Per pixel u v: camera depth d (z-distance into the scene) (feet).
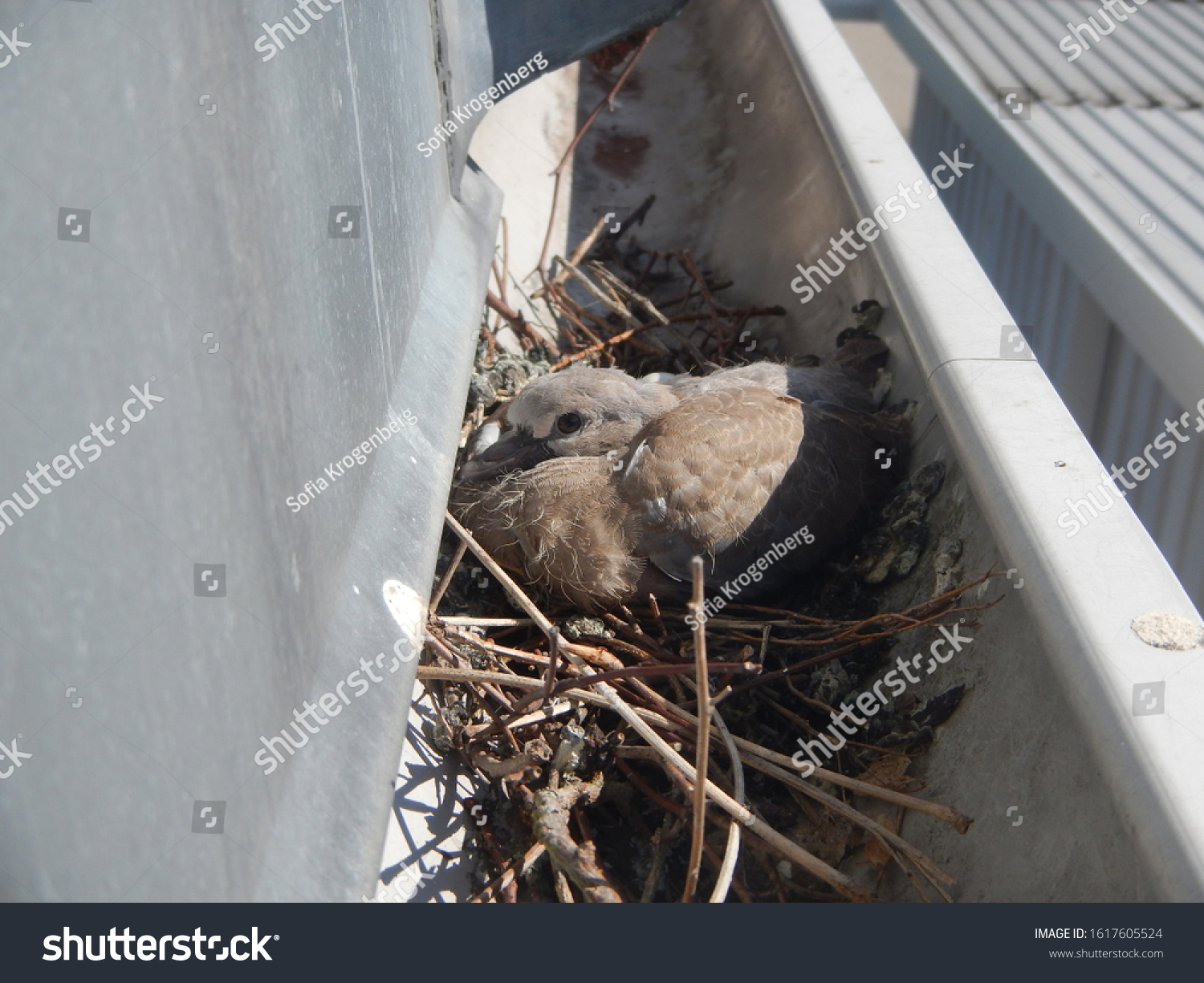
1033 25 22.82
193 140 4.45
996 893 6.45
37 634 3.40
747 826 6.84
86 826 3.62
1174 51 20.99
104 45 3.84
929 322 9.12
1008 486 7.16
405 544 7.36
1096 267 15.03
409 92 9.01
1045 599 6.36
